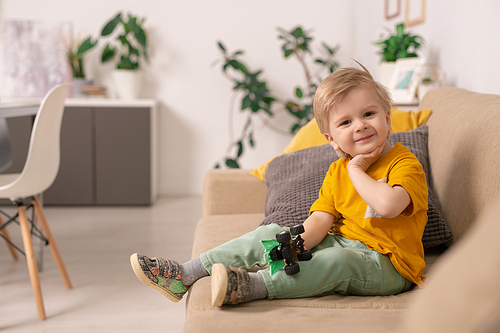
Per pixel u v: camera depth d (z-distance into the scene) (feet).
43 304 5.35
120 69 11.51
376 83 3.18
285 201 4.31
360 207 3.20
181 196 12.52
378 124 3.06
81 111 10.88
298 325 2.36
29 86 12.00
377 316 2.48
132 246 8.04
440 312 1.13
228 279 2.65
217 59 12.19
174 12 12.03
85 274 6.69
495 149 3.13
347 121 3.12
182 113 12.34
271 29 12.16
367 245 3.11
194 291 2.96
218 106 12.34
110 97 12.23
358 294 2.99
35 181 5.72
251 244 3.18
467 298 1.07
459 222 3.44
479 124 3.52
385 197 2.80
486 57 5.31
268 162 5.56
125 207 11.14
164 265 3.11
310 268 2.84
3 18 11.86
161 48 12.12
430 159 4.29
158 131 12.30
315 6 12.12
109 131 10.96
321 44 11.79
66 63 11.98
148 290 6.14
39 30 11.92
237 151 11.93
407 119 4.85
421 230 3.14
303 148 5.40
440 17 6.78
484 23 5.37
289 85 12.33
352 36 12.20
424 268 3.35
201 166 12.51
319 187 4.25
